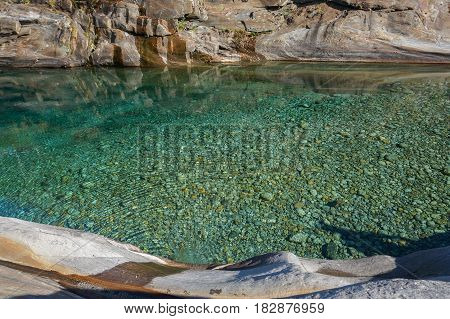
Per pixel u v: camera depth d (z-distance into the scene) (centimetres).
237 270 679
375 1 2308
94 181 1130
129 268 637
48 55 2312
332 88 1877
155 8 2334
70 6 2331
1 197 1059
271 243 873
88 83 2102
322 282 541
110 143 1377
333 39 2350
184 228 926
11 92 1962
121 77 2200
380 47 2302
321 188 1054
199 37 2425
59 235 690
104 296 533
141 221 952
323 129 1409
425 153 1214
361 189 1044
